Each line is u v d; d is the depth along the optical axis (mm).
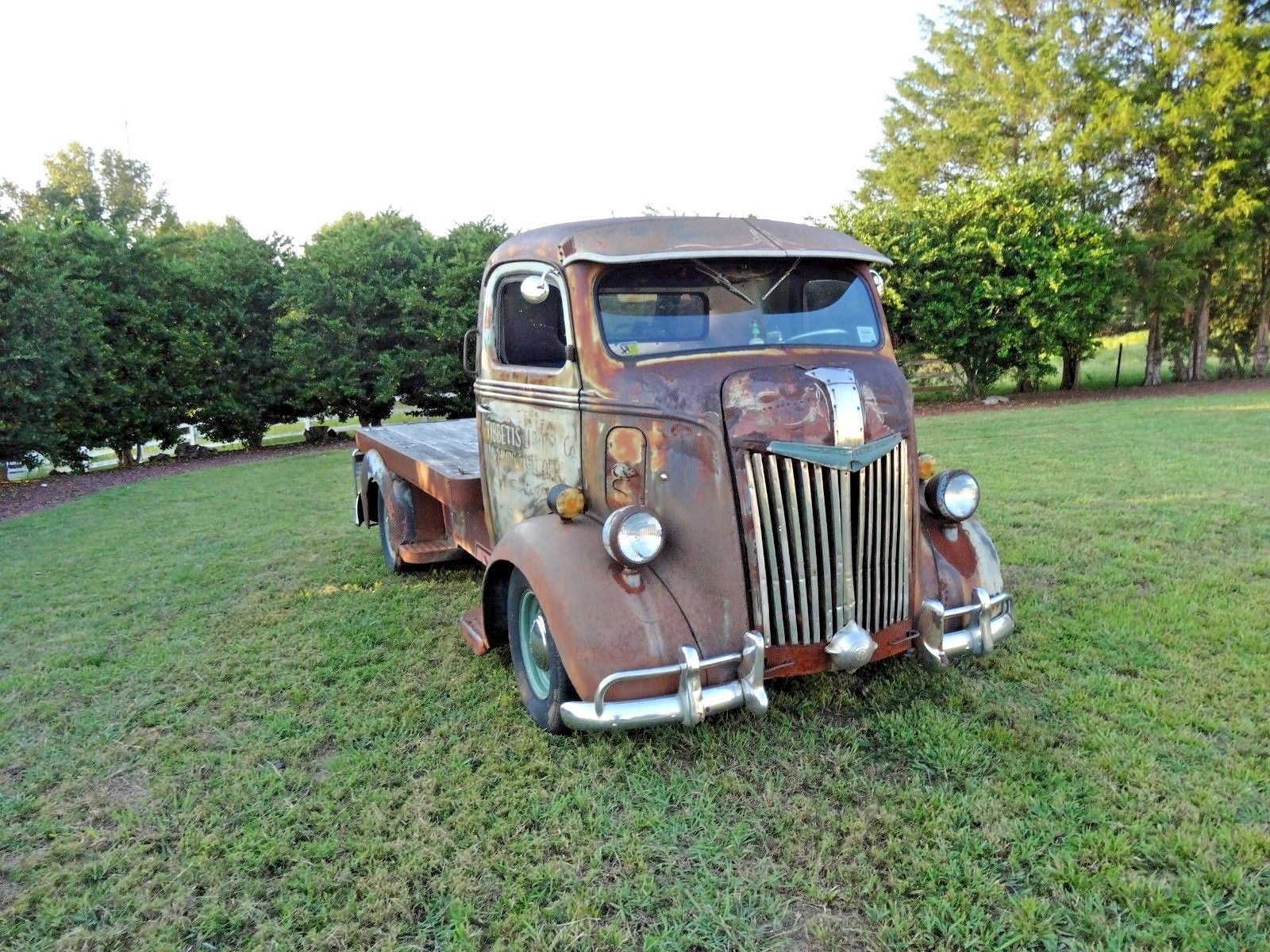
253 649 4766
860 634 3232
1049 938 2316
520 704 3844
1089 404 17547
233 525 8531
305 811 3080
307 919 2520
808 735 3434
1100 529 6500
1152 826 2770
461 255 17625
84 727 3848
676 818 2938
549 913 2504
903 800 2982
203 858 2820
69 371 13836
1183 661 4035
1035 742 3305
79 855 2898
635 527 3117
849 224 19062
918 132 26844
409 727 3686
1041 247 18453
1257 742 3271
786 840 2791
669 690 3068
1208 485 7949
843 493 3207
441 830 2914
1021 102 23016
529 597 3637
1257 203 20078
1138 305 22094
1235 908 2406
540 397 3910
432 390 18250
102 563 7086
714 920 2445
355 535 7730
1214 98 19703
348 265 17172
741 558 3143
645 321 3557
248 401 17359
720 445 3141
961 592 3650
